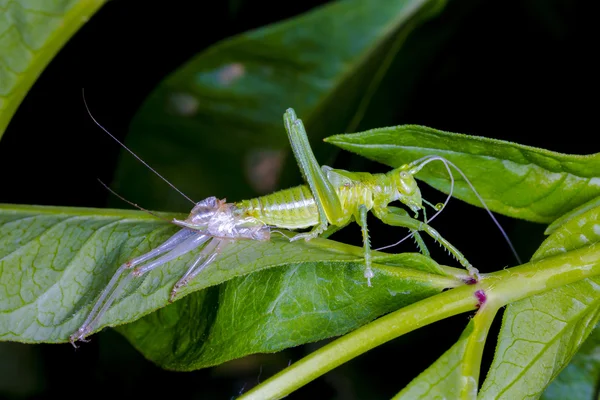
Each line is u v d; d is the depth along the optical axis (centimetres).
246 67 22
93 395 24
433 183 20
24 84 19
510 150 19
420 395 18
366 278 19
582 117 23
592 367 19
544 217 19
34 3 19
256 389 18
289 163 23
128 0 23
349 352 18
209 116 22
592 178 19
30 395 24
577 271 18
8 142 24
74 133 24
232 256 19
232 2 24
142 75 24
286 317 19
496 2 23
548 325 18
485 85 23
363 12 22
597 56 23
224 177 23
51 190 24
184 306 20
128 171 23
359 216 21
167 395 24
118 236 19
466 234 23
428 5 21
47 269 19
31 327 19
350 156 23
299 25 22
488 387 18
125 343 24
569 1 23
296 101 22
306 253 19
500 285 18
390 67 23
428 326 24
